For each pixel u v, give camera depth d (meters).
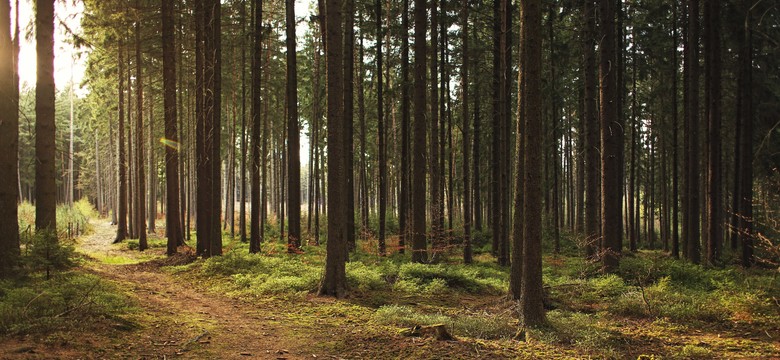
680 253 24.62
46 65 11.35
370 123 32.19
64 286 8.77
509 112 17.88
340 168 10.98
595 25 13.50
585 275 13.03
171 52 18.72
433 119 17.81
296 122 17.95
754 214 16.77
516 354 6.32
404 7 18.61
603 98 13.03
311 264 15.44
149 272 14.98
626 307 9.25
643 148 31.86
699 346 6.86
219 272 13.64
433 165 17.95
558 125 27.27
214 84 16.88
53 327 6.44
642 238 37.34
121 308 8.09
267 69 26.44
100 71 25.97
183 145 29.84
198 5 18.12
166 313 8.56
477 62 20.34
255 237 18.19
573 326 7.66
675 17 19.59
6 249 9.77
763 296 9.08
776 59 17.84
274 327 7.95
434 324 7.77
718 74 15.71
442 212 21.48
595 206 13.49
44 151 11.39
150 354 6.02
